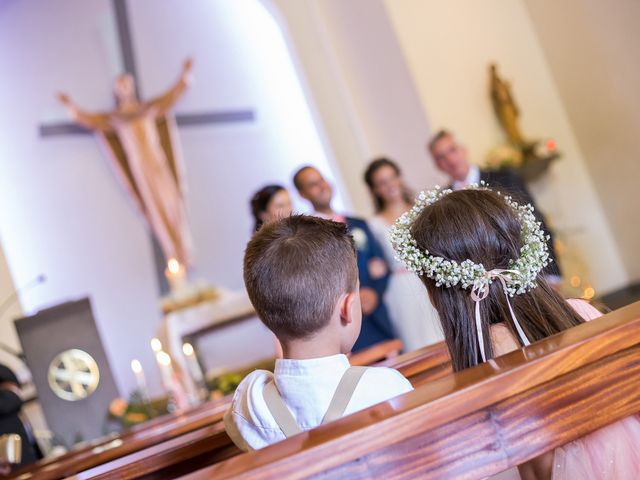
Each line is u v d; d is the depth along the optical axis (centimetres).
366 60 802
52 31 828
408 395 108
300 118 893
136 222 830
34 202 799
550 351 110
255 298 151
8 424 450
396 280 451
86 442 505
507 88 769
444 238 168
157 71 860
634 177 764
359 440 97
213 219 855
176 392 502
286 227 155
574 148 806
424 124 757
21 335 514
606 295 768
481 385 104
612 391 115
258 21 899
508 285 167
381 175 471
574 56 782
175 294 738
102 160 827
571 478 135
